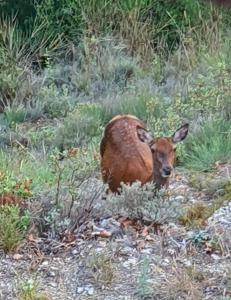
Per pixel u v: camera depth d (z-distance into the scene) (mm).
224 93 15641
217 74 16594
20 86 18781
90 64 19922
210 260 8789
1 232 9055
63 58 20766
